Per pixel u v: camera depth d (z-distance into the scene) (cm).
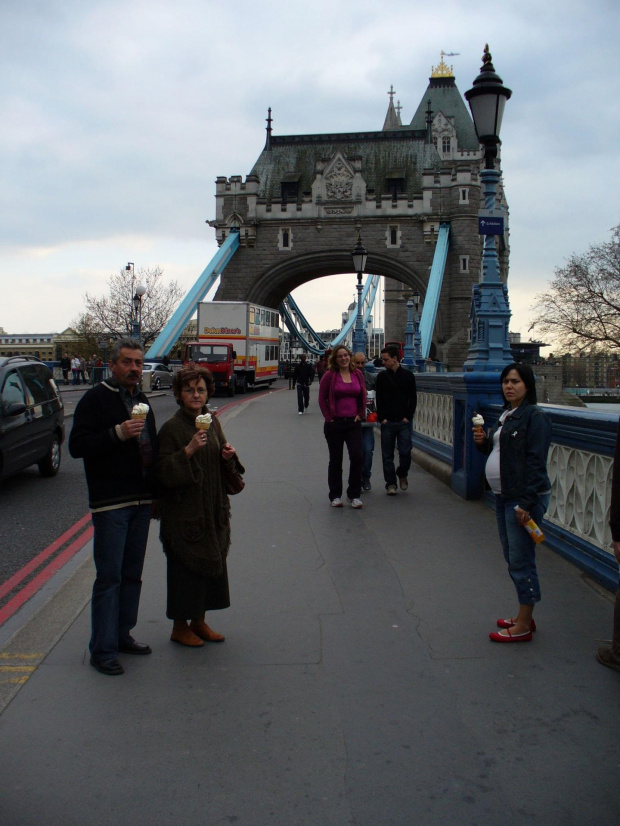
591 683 395
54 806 292
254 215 5344
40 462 1157
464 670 411
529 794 299
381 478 1033
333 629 471
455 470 923
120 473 414
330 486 841
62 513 896
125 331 6875
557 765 319
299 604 518
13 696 383
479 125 870
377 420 932
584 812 288
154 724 354
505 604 514
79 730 349
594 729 348
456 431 918
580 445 597
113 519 411
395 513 800
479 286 917
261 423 1823
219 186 5378
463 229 5203
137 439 418
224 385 3312
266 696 382
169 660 428
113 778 311
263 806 292
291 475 1052
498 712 364
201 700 378
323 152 5750
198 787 304
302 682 398
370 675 406
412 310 2214
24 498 995
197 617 438
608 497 547
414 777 310
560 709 367
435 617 491
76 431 407
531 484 430
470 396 850
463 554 638
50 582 598
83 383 4791
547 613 495
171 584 440
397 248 5275
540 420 436
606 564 549
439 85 9500
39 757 326
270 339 4416
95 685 396
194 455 425
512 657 427
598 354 4800
